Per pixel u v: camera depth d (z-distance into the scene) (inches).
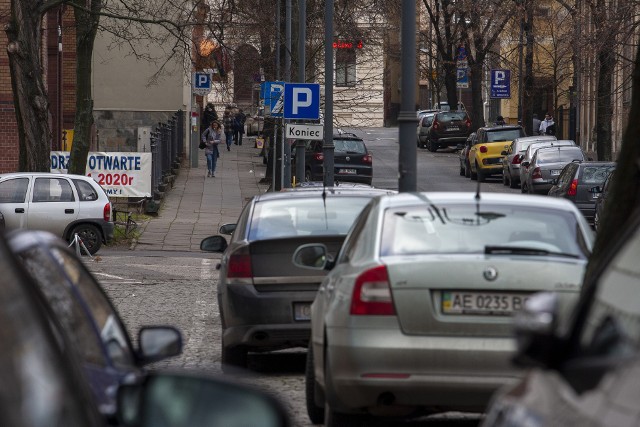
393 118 7795.3
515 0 5413.4
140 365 505.0
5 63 3508.9
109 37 5113.2
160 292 1873.8
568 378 334.6
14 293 290.7
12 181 2512.3
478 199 797.2
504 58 6023.6
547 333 333.7
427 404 725.3
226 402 386.0
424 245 754.8
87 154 2989.7
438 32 6525.6
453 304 723.4
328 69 2701.8
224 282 1101.7
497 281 722.8
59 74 4237.2
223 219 3262.8
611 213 783.1
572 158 4087.1
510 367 713.0
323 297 835.4
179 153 5172.2
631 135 785.6
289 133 2775.6
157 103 5191.9
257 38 4087.1
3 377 261.4
